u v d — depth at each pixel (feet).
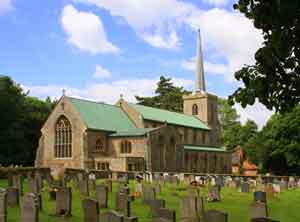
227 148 425.69
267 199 128.98
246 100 33.55
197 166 312.29
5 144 264.93
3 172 173.68
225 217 64.13
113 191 129.80
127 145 257.55
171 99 467.11
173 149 278.46
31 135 305.12
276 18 27.27
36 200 67.82
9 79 294.87
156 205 81.20
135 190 126.11
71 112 255.91
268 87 32.89
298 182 191.93
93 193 123.75
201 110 368.68
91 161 246.27
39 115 309.22
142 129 266.36
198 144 344.08
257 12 28.96
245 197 129.49
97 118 265.13
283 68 32.09
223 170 343.87
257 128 426.10
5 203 69.87
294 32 27.84
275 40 27.86
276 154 291.79
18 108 281.95
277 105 33.60
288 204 117.29
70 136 255.29
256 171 350.02
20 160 272.51
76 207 94.27
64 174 175.52
